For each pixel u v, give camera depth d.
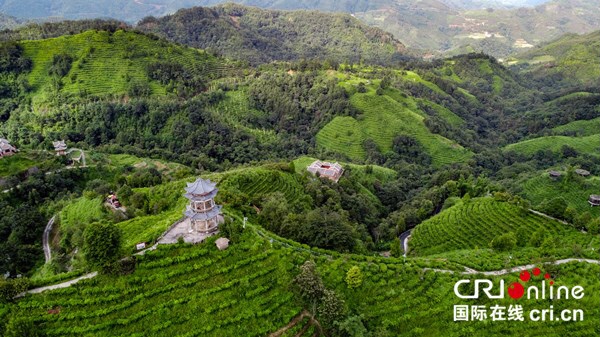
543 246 71.12
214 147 155.75
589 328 54.56
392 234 99.88
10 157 120.12
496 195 96.81
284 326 50.50
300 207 86.75
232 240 59.88
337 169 134.12
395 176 151.25
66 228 88.38
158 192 89.31
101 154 140.38
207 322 49.28
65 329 46.78
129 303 49.91
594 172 148.75
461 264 66.31
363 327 49.44
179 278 54.00
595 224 77.00
